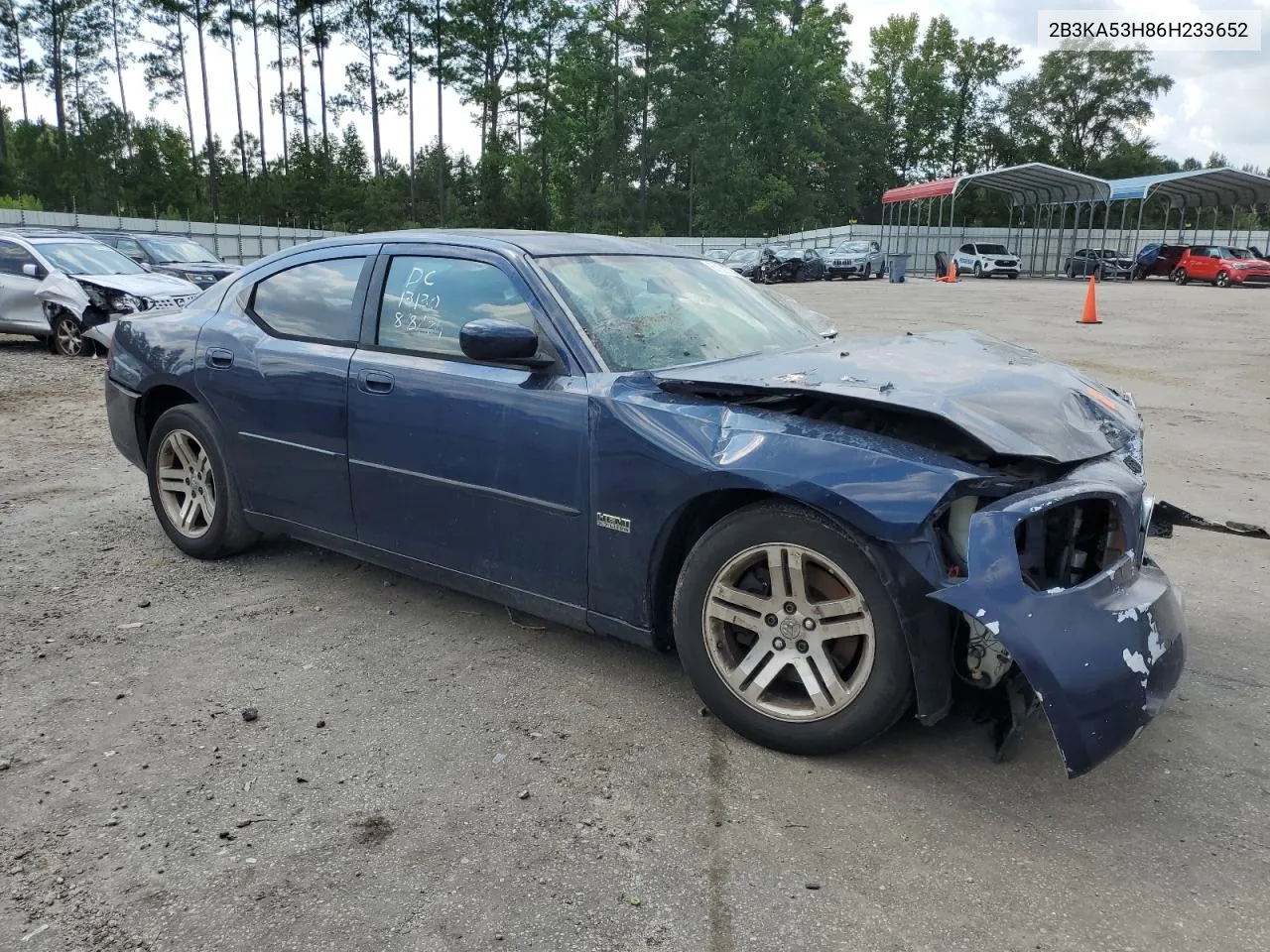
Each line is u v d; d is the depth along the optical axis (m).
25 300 13.18
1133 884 2.37
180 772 2.91
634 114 75.62
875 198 80.75
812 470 2.69
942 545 2.62
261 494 4.41
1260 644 3.80
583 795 2.77
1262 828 2.59
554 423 3.27
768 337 3.83
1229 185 41.97
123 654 3.74
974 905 2.29
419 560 3.83
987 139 78.12
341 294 4.09
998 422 2.73
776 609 2.90
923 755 2.97
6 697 3.39
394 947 2.18
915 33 78.69
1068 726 2.42
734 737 3.10
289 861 2.48
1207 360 12.46
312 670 3.61
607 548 3.20
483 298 3.61
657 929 2.22
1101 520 2.78
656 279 3.87
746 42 67.19
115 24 72.38
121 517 5.64
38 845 2.55
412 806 2.72
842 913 2.27
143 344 4.87
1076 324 17.64
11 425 8.44
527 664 3.65
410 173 73.75
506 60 75.88
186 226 37.94
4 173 56.25
